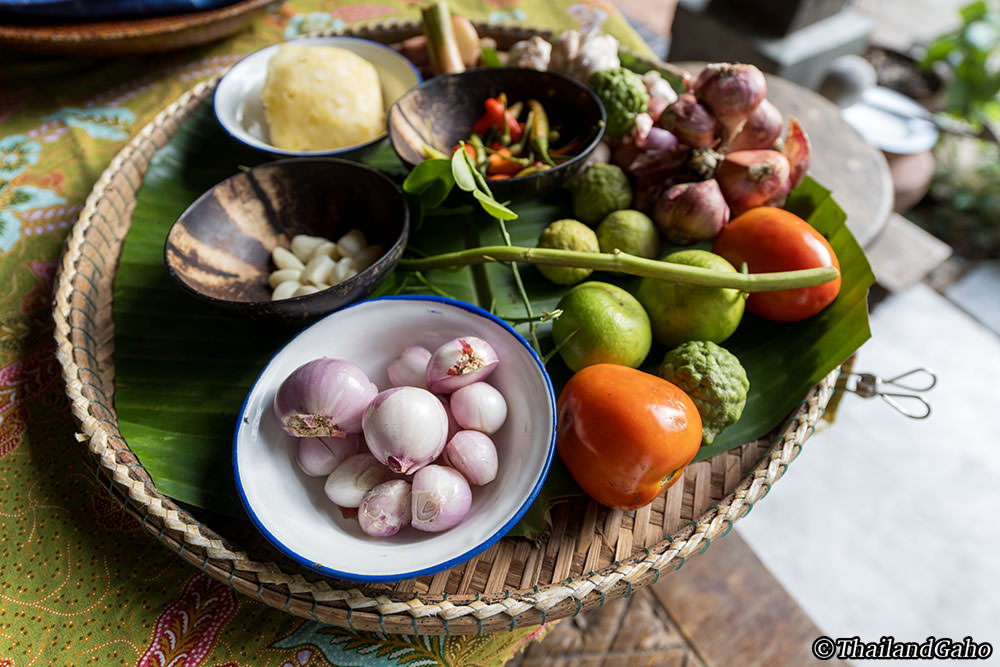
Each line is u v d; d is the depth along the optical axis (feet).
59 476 1.28
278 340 1.40
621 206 1.49
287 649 1.15
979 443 2.68
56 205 1.64
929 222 3.15
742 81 1.42
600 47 1.66
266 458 1.17
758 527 2.53
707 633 1.97
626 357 1.27
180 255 1.34
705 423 1.24
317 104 1.56
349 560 1.07
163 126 1.69
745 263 1.33
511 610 1.09
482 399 1.16
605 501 1.19
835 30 2.86
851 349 1.30
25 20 1.71
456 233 1.55
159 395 1.33
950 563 2.44
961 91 3.14
